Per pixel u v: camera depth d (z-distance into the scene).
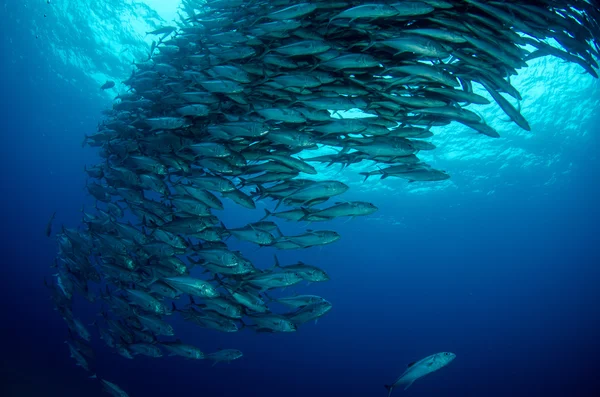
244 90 3.56
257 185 3.67
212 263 3.56
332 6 3.19
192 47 4.34
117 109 4.86
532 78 9.45
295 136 3.25
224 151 3.45
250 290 3.53
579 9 3.19
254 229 3.44
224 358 4.17
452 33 2.82
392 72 3.37
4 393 9.98
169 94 4.17
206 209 3.52
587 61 3.44
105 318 4.28
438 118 3.43
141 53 10.05
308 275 3.42
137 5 8.89
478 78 3.23
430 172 3.38
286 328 3.43
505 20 2.98
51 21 10.22
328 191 3.23
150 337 4.00
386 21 3.19
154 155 4.14
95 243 4.41
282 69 3.52
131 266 4.04
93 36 10.23
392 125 3.49
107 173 4.72
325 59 3.11
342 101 3.16
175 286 3.42
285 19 3.11
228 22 3.91
